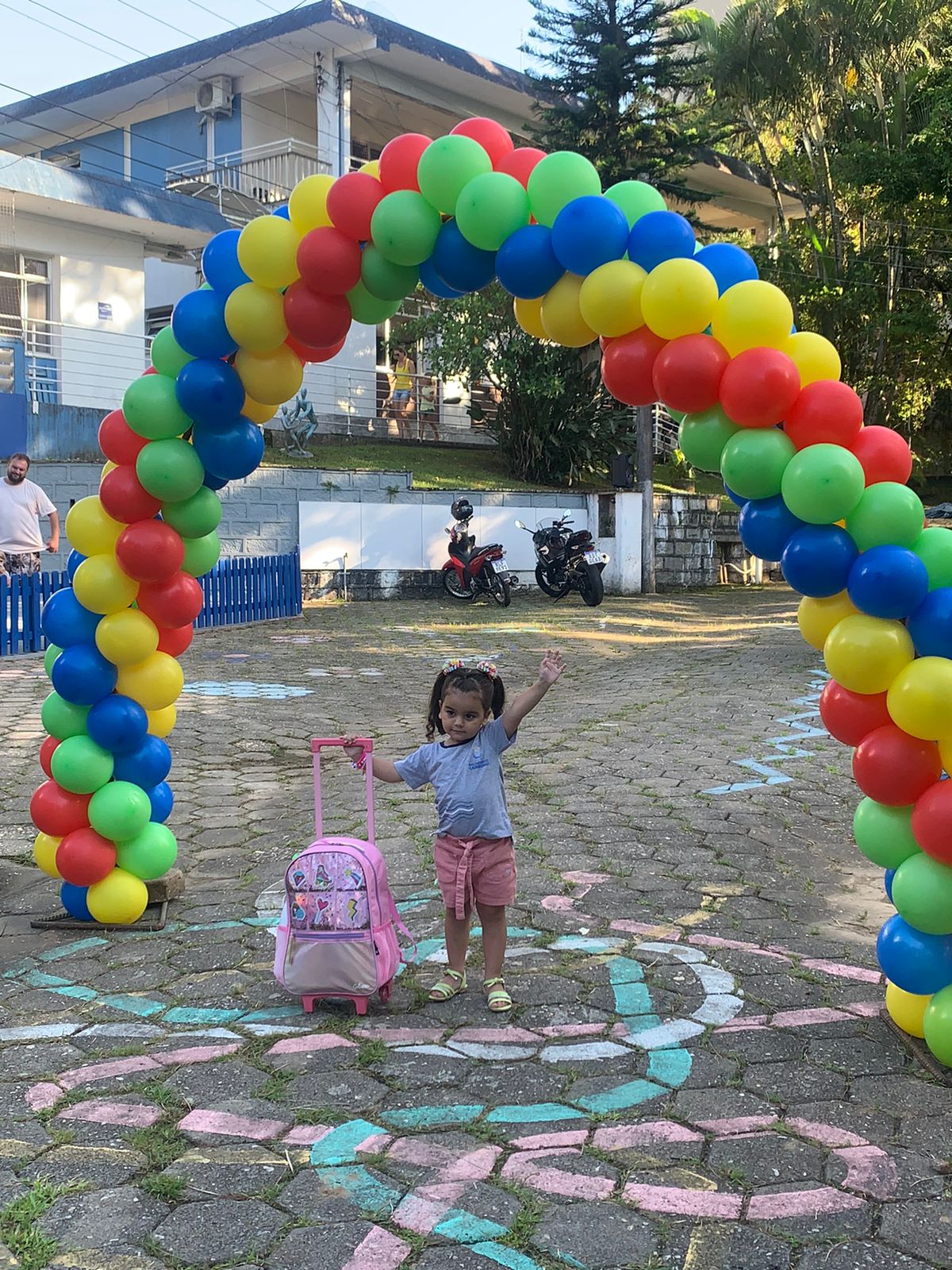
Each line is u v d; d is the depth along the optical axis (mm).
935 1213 2500
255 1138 2826
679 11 25281
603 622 15078
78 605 4383
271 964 4031
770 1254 2355
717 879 4910
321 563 17172
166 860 4469
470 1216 2482
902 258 24453
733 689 9695
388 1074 3176
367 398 22297
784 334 3383
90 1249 2385
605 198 3461
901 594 3164
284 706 9000
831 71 24000
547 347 21672
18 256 17656
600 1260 2330
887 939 3314
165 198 18219
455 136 3697
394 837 5520
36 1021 3576
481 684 3676
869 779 3285
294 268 3918
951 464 29938
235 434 4285
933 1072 3176
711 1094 3047
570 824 5695
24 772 6828
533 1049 3336
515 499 19172
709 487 25375
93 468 15438
